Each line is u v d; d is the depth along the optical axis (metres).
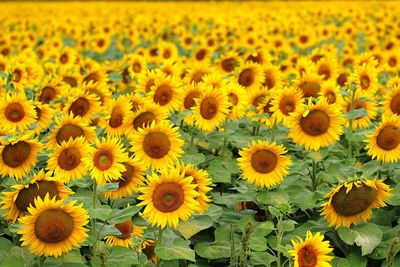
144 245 2.88
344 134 3.98
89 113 3.73
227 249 2.94
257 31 7.29
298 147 3.73
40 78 4.78
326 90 3.84
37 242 2.53
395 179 3.26
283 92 3.52
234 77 4.20
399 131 3.13
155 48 5.74
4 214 2.70
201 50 5.60
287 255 2.63
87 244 2.70
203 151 3.83
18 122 3.45
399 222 3.02
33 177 2.65
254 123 3.92
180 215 2.69
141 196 2.70
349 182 2.81
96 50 7.43
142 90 3.86
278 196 3.09
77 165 2.93
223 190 3.55
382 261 3.00
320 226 3.03
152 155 3.04
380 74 5.23
